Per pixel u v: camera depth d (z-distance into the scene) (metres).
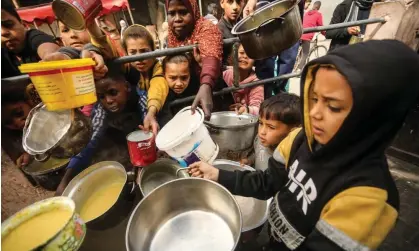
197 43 1.22
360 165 0.52
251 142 1.22
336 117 0.48
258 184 0.84
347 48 0.48
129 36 1.28
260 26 1.12
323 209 0.56
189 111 1.06
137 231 0.75
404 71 0.44
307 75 0.55
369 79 0.43
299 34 1.22
